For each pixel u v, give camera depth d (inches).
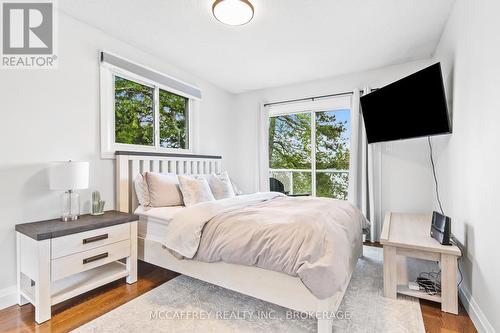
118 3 80.9
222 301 75.4
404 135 108.0
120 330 62.0
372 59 122.0
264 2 79.2
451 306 69.1
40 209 80.6
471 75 71.1
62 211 82.2
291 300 60.5
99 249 77.5
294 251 59.1
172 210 93.7
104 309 71.1
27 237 69.0
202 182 107.6
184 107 141.3
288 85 158.6
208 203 86.7
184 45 108.5
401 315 68.1
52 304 67.4
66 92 87.4
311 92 151.6
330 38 102.3
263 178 161.8
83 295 78.7
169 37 102.0
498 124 55.3
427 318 67.1
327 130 156.3
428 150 122.3
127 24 92.9
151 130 120.9
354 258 81.5
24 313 69.6
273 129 173.0
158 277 92.2
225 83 156.4
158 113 122.8
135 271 87.9
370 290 82.0
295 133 166.1
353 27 94.3
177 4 81.3
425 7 83.2
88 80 93.7
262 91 167.2
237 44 107.6
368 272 96.0
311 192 159.8
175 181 106.7
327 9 83.3
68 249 70.4
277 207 89.4
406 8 83.5
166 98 129.3
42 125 81.4
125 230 84.9
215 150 160.1
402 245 73.8
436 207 116.0
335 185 153.8
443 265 69.8
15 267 75.4
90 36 94.0
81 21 91.0
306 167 162.4
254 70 135.9
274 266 61.1
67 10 84.7
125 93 108.6
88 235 74.9
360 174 135.6
